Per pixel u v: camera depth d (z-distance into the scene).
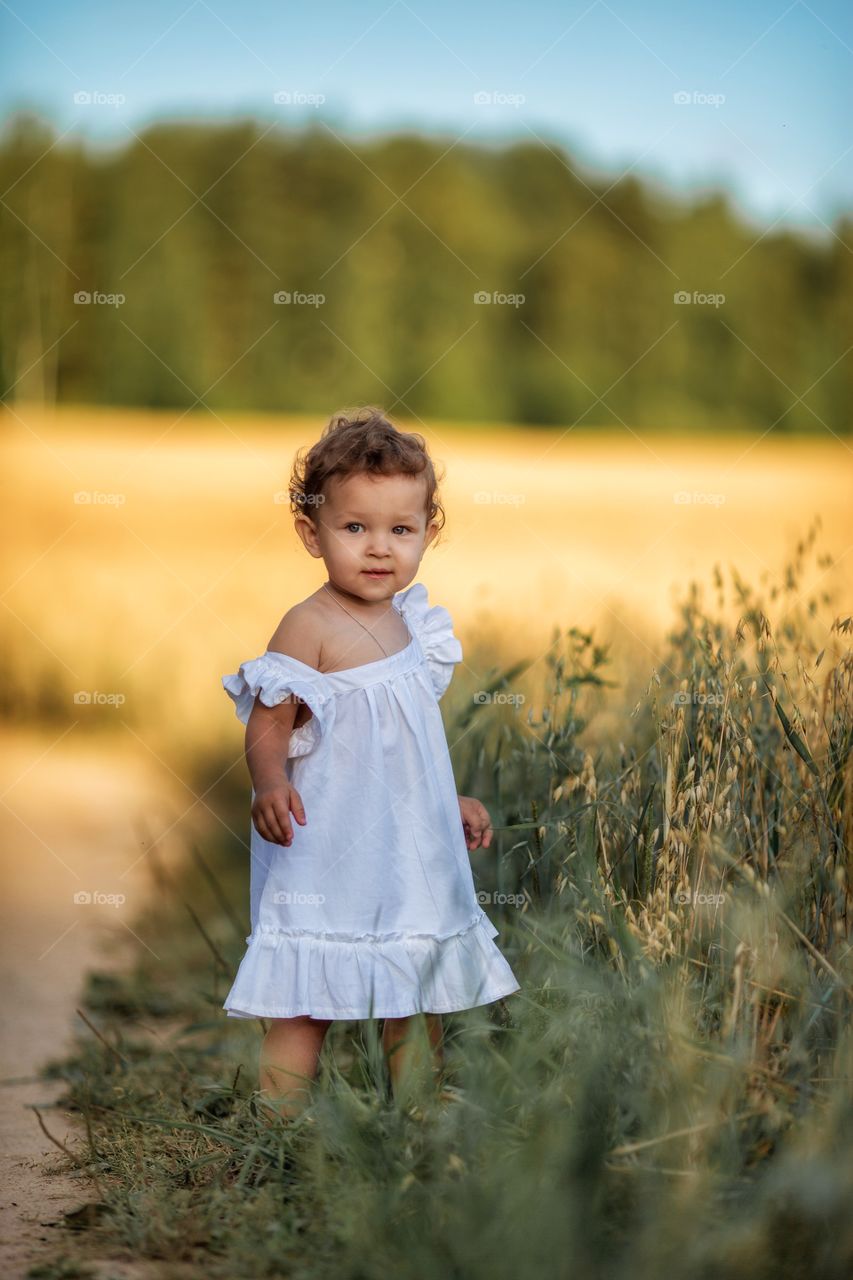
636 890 2.74
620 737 3.59
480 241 21.42
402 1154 2.26
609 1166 2.10
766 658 2.88
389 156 21.95
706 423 20.89
